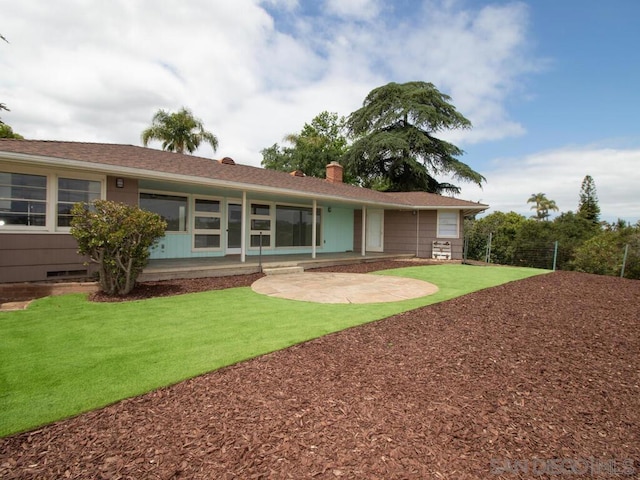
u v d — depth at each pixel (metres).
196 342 3.94
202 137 26.77
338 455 2.00
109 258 6.08
